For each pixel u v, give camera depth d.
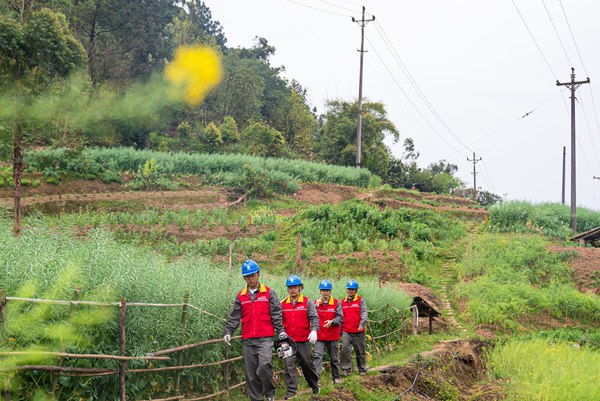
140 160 43.06
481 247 35.19
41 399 6.72
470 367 16.12
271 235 32.97
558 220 45.31
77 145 21.31
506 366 16.33
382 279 29.25
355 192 51.34
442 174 84.44
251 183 43.50
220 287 10.72
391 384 12.33
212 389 9.88
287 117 84.75
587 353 18.92
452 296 28.73
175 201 37.91
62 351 6.95
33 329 6.70
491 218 43.47
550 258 32.81
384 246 32.97
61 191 35.41
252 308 9.02
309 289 15.03
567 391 13.26
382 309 17.92
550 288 29.19
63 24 20.48
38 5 38.38
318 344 11.25
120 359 7.53
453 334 22.83
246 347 9.07
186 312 9.00
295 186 46.56
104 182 38.56
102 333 7.62
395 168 80.50
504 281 30.14
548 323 26.06
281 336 9.12
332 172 54.25
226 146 63.22
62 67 19.56
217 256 28.64
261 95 82.94
